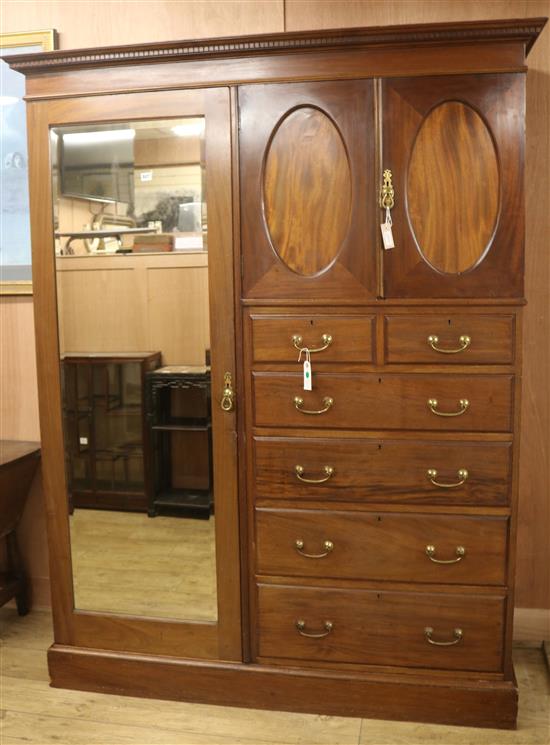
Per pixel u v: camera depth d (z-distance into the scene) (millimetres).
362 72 2014
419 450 2090
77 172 2236
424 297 2041
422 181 2018
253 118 2080
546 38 2363
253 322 2135
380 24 2422
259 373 2148
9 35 2650
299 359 2119
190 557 2281
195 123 2139
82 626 2377
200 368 2225
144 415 2277
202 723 2189
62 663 2381
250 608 2250
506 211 1995
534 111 2398
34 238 2273
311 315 2102
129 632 2342
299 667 2232
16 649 2633
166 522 2295
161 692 2318
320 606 2197
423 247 2035
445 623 2139
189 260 2193
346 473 2133
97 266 2264
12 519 2717
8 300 2805
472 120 1989
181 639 2305
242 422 2189
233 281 2139
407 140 2006
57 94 2197
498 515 2080
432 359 2057
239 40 2035
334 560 2172
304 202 2080
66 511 2361
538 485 2547
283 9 2469
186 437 2256
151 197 2191
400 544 2133
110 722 2203
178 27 2553
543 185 2422
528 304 2473
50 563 2383
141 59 2115
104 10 2596
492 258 2010
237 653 2270
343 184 2057
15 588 2805
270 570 2213
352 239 2059
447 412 2064
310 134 2059
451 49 1977
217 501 2232
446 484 2086
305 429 2143
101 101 2174
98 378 2307
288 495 2174
